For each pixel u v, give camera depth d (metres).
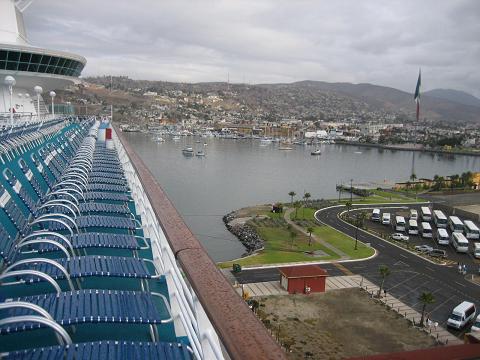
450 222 63.00
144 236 9.98
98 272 7.05
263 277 39.34
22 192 12.10
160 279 7.51
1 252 7.68
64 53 29.61
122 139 25.38
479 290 38.69
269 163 146.62
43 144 18.89
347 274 41.06
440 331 30.44
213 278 4.18
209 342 3.85
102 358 4.79
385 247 51.19
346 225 62.47
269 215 69.19
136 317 5.78
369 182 114.25
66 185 13.61
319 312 32.47
